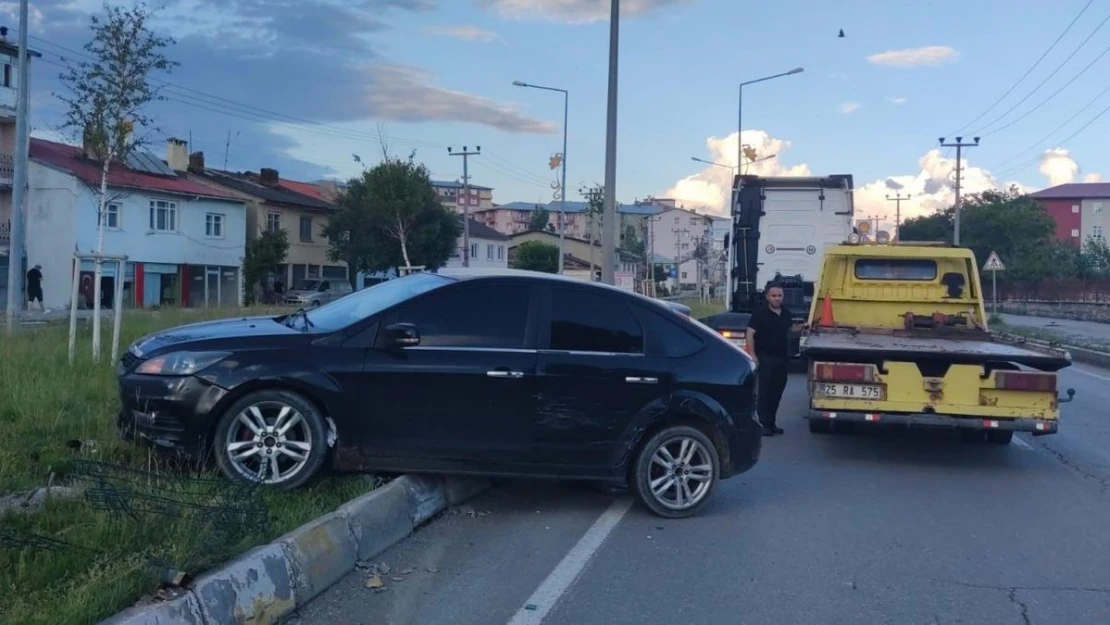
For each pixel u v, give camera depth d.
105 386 9.72
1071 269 68.31
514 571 6.32
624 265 83.69
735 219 20.36
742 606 5.82
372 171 58.62
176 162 57.59
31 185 44.75
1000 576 6.50
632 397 7.54
